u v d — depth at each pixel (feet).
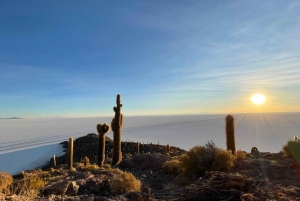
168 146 115.55
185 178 35.01
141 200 22.00
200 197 21.54
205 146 37.04
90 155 208.23
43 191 25.45
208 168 34.04
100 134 65.67
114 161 65.92
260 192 21.07
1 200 19.44
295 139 39.91
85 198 21.36
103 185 29.48
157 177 41.11
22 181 31.73
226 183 22.25
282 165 32.45
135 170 51.70
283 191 22.66
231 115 48.98
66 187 25.67
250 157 44.01
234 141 48.57
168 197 23.31
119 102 68.28
